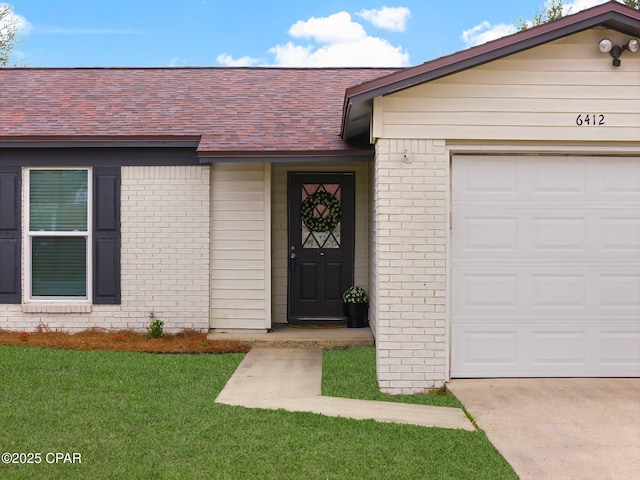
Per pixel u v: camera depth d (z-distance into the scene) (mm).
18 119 10664
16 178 10328
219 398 6980
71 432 5777
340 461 5156
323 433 5801
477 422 6113
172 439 5625
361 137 9680
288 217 11344
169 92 12102
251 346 9938
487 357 7590
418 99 7391
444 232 7418
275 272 11336
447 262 7445
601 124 7363
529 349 7594
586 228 7602
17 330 10344
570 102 7367
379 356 7414
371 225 10508
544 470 4992
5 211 10336
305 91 12266
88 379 7621
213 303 10445
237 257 10445
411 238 7414
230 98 11820
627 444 5535
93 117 10820
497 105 7379
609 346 7609
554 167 7598
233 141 9852
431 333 7426
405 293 7426
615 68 7367
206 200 10336
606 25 7270
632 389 7113
